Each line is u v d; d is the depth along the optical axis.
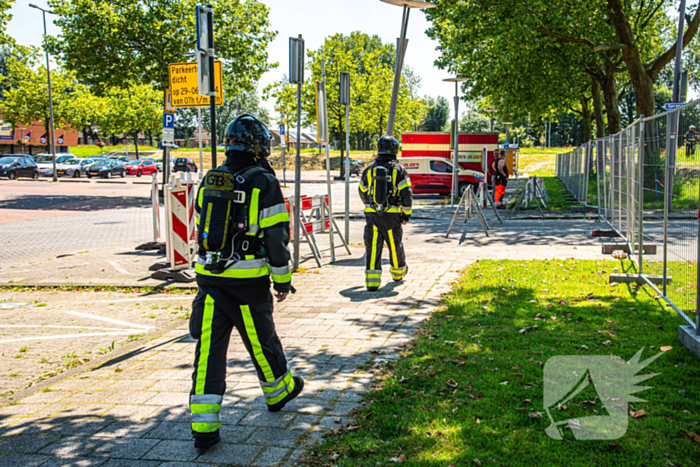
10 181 36.91
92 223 16.06
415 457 2.84
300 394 3.74
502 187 18.66
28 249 11.60
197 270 3.19
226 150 3.25
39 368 4.69
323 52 40.31
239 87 25.58
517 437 3.02
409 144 26.77
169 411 3.58
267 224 3.09
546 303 5.89
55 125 47.50
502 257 9.14
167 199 8.04
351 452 2.94
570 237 11.34
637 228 7.65
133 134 65.56
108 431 3.30
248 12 24.72
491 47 22.03
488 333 4.90
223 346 3.15
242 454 2.98
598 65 24.47
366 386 3.87
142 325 5.96
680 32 18.00
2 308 6.75
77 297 7.31
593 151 17.62
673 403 3.36
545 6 18.06
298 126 8.30
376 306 6.14
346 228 10.22
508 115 30.62
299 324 5.48
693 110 4.69
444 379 3.87
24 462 2.95
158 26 21.45
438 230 13.12
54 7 21.88
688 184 4.85
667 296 5.66
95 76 22.95
